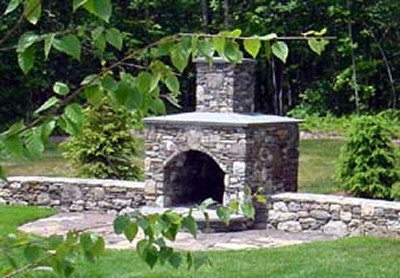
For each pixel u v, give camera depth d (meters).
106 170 13.20
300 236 10.60
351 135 12.43
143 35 26.69
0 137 1.84
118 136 13.23
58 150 19.55
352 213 10.46
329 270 7.96
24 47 1.79
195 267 2.31
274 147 11.44
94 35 1.88
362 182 12.18
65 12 14.41
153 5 27.02
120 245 9.55
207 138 11.13
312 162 19.45
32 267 2.06
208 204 2.30
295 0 26.78
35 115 1.93
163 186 11.65
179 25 28.08
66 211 12.46
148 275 7.68
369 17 27.05
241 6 27.95
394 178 12.19
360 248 9.23
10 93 25.03
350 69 26.98
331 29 27.36
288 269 8.04
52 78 24.97
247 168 10.89
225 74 11.53
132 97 1.89
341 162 12.55
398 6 26.89
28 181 12.69
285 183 11.72
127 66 2.17
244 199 2.59
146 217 2.11
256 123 10.93
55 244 2.03
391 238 9.96
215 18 28.02
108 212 12.26
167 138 11.51
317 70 28.81
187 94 26.28
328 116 27.05
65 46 1.77
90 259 2.05
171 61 1.96
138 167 13.87
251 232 10.80
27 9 1.78
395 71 27.72
